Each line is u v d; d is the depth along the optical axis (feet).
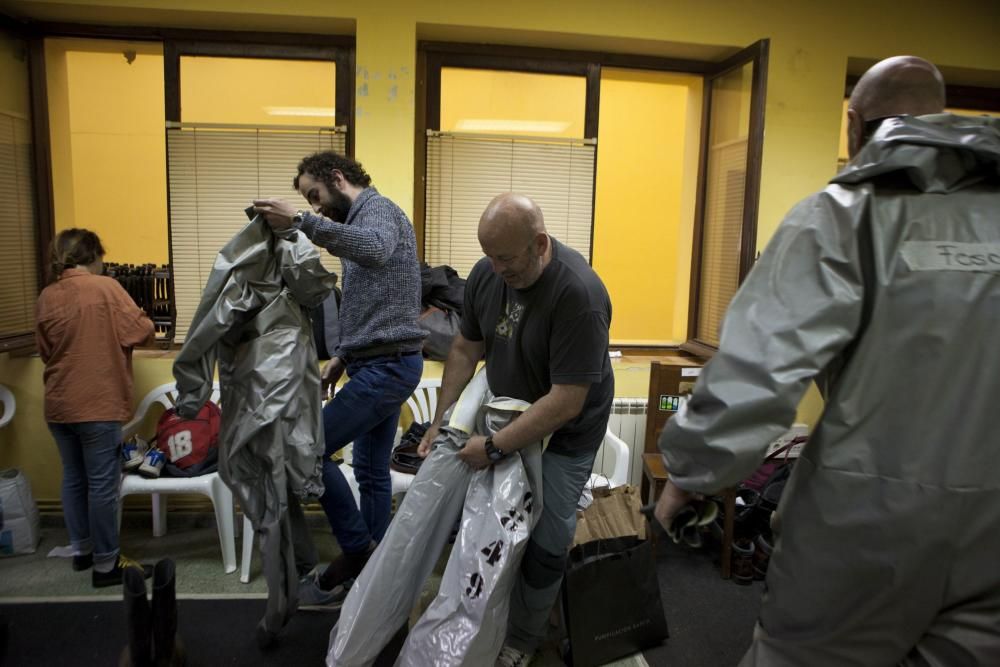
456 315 9.05
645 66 9.93
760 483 8.64
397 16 8.67
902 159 2.97
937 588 2.94
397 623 5.36
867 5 9.50
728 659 6.50
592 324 4.98
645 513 3.63
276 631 6.01
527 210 4.76
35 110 9.17
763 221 9.72
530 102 9.73
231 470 5.75
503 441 5.17
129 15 8.63
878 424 2.96
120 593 7.27
